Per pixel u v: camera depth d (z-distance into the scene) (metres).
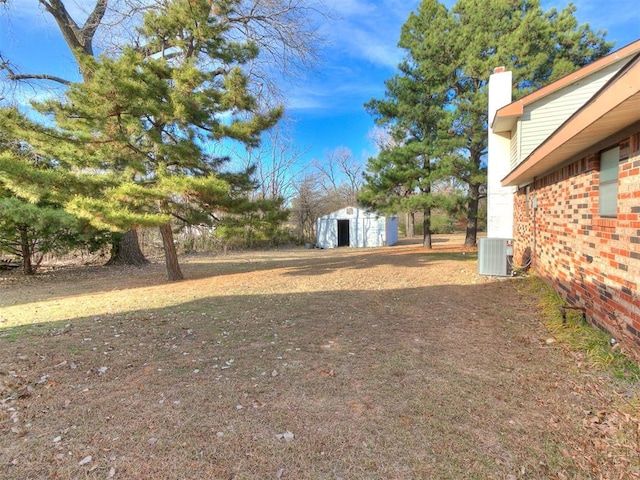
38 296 7.37
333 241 25.38
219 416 2.39
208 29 7.86
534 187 7.12
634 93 2.21
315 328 4.36
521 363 3.18
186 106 7.42
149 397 2.67
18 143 9.02
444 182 14.47
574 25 12.14
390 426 2.26
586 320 4.09
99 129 7.36
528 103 8.07
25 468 1.90
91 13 11.33
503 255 7.51
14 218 9.23
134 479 1.82
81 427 2.28
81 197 7.04
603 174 3.71
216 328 4.45
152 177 8.27
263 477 1.83
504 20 12.48
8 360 3.36
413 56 14.27
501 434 2.16
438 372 3.03
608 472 1.83
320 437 2.15
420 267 9.45
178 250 20.80
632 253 3.05
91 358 3.44
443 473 1.84
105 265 13.98
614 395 2.54
